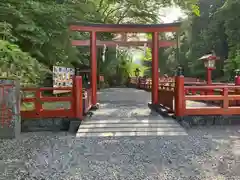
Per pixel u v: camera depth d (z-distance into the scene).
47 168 4.74
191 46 25.97
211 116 8.28
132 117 8.61
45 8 8.55
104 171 4.56
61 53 11.70
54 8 8.69
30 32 8.85
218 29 23.17
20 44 9.56
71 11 9.80
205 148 5.86
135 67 38.09
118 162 5.02
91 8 11.12
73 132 7.70
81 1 11.27
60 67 13.46
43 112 8.00
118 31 10.80
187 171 4.53
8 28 7.83
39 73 8.14
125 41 13.63
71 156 5.40
